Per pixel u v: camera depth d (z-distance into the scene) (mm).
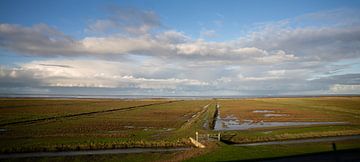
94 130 44938
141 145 34688
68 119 59688
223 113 86062
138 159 28203
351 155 25641
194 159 25734
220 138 37719
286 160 23969
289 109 98625
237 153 27625
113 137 38125
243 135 39750
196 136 37281
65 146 32531
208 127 50531
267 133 41094
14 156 28891
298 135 39500
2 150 30328
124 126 50719
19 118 57969
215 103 156000
